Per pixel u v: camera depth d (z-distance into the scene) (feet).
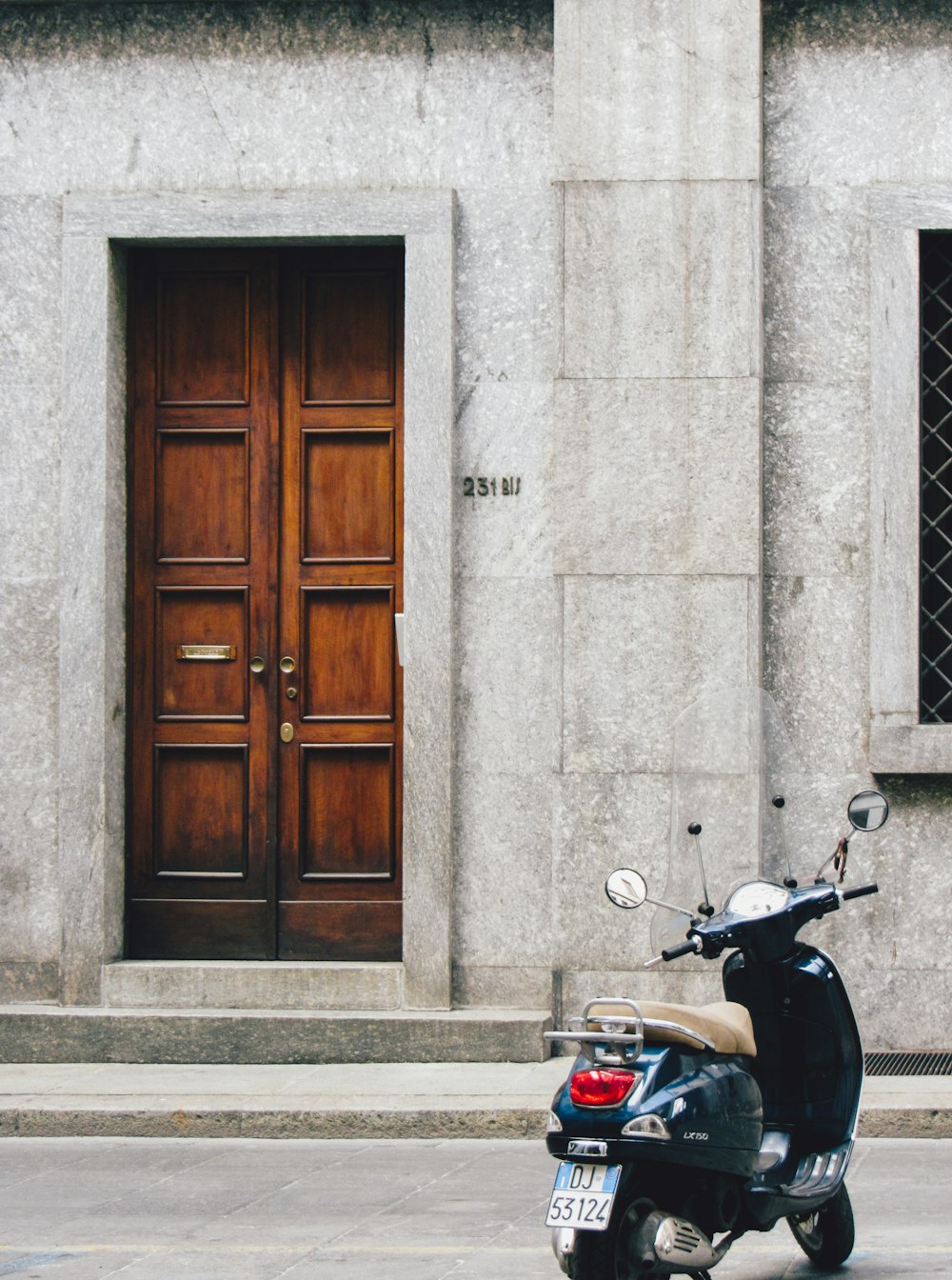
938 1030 28.45
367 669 29.99
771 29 29.14
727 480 28.35
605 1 28.71
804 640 28.86
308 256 30.19
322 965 29.09
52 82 29.99
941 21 28.99
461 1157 23.59
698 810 17.38
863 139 29.04
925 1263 18.13
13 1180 22.54
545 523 28.96
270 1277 17.72
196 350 30.32
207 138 29.76
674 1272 14.75
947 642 29.14
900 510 28.60
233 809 30.12
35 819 29.71
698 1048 15.26
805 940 28.60
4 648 29.84
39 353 29.84
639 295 28.58
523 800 28.89
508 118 29.32
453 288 29.17
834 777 28.76
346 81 29.60
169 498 30.35
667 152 28.60
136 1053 28.35
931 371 29.35
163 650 30.30
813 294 28.99
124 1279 17.78
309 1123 24.91
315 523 30.09
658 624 28.40
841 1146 17.72
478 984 28.89
